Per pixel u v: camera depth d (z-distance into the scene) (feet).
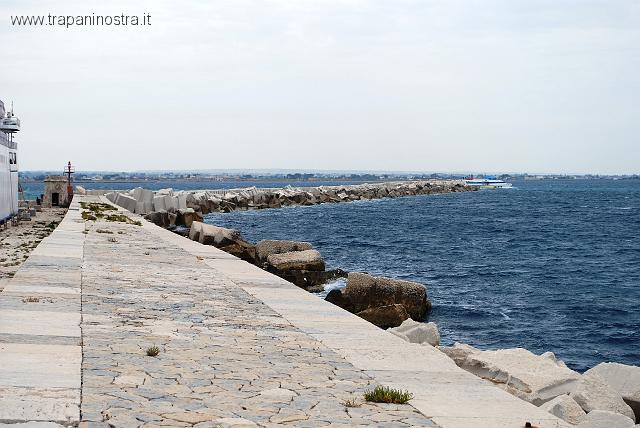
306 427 21.85
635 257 152.87
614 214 310.65
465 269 126.72
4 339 31.40
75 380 25.49
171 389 25.22
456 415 23.97
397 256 144.46
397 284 75.15
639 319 83.66
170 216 185.68
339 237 182.91
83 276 53.98
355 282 72.79
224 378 27.22
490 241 183.42
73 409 22.16
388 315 61.41
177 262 68.54
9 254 80.18
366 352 33.37
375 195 466.70
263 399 24.75
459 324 77.51
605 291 105.09
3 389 23.85
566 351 67.92
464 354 38.83
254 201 322.55
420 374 29.73
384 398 25.14
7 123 156.04
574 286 109.60
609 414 28.53
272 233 191.83
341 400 25.13
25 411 21.68
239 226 213.46
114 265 62.49
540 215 298.76
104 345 31.42
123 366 27.94
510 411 24.75
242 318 40.78
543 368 36.19
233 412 23.03
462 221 254.88
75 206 182.19
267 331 37.37
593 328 78.23
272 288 53.88
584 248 169.99
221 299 47.37
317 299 49.52
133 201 204.33
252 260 103.04
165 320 38.50
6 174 131.64
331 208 331.36
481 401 25.96
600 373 37.35
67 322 36.01
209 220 237.86
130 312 40.14
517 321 80.28
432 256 146.41
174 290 50.06
